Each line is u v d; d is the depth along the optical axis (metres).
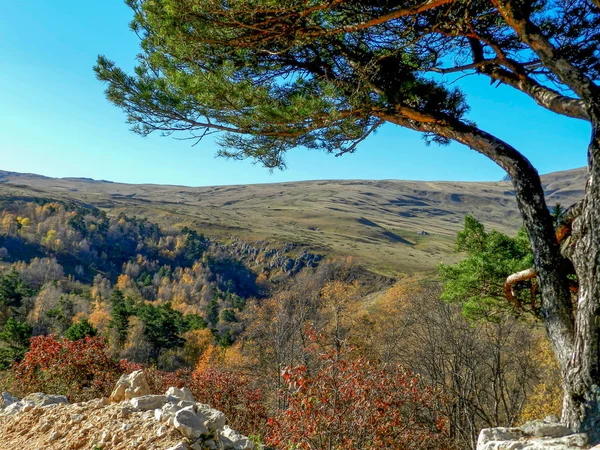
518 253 9.05
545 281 4.24
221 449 3.88
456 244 10.18
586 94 3.99
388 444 5.78
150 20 5.93
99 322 57.47
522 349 13.47
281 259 121.38
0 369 27.53
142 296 92.75
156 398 4.71
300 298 21.42
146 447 3.70
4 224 111.31
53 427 4.44
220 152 6.87
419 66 6.20
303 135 6.39
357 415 5.50
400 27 5.58
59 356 10.19
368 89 5.84
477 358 12.34
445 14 4.96
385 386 5.91
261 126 6.03
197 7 4.97
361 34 5.77
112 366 10.61
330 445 5.15
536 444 3.29
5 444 4.32
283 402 9.67
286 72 6.30
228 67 5.58
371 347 13.67
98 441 3.95
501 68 5.64
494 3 4.39
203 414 4.39
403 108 5.65
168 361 45.50
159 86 6.32
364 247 142.88
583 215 3.79
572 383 3.65
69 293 83.31
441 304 13.92
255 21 5.18
